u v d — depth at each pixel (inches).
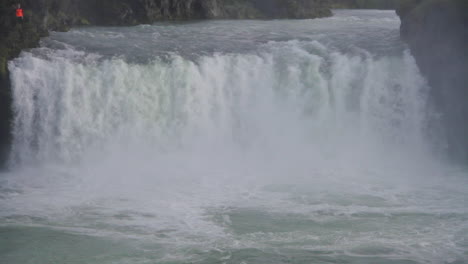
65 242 823.1
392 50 1429.6
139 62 1330.0
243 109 1347.2
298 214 927.7
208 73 1339.8
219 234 850.8
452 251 788.0
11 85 1233.4
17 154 1242.6
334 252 787.4
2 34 1330.0
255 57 1387.8
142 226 881.5
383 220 899.4
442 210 942.4
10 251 795.4
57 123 1249.4
